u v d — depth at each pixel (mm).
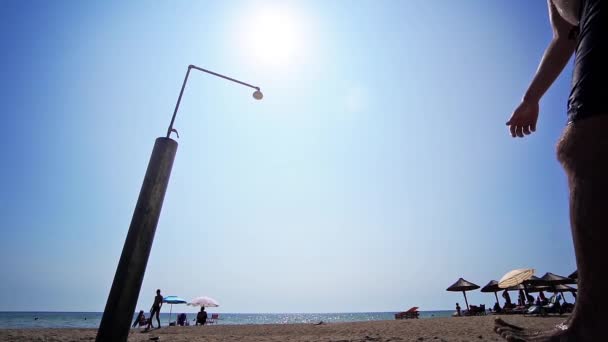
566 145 679
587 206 596
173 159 3330
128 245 2900
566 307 16500
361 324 16109
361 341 6590
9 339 7461
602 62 646
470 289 25797
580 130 644
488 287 23922
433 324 13312
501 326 960
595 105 626
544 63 1454
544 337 763
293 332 11172
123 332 2707
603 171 582
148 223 2998
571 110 703
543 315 15977
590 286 592
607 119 600
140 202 3049
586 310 602
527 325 9672
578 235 620
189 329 15516
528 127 1634
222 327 17547
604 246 562
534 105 1588
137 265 2867
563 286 20422
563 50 1358
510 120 1692
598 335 567
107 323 2680
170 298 29656
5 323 57719
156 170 3164
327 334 9406
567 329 669
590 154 608
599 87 628
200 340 7625
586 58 695
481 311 25047
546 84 1472
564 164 687
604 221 562
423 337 7199
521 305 19953
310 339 7441
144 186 3111
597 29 698
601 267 566
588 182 603
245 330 13523
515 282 15742
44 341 7102
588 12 750
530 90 1577
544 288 21391
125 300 2758
